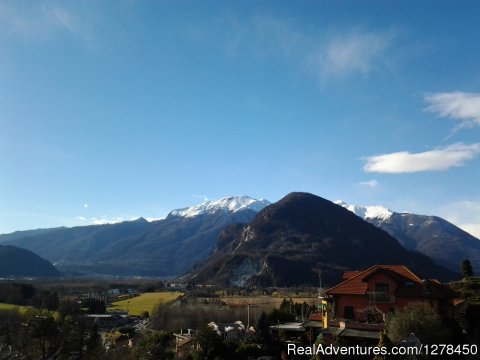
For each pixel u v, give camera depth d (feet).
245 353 185.16
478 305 195.11
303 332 204.54
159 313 401.08
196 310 389.39
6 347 233.55
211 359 174.19
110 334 352.49
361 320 184.14
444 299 186.19
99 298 563.89
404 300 181.88
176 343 258.57
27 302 426.92
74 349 251.80
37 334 238.27
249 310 372.58
